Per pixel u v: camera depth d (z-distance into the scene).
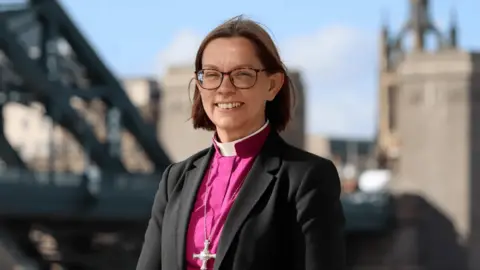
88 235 56.38
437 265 71.31
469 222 71.75
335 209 4.93
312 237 4.85
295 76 72.94
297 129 73.75
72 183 49.06
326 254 4.84
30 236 56.16
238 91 5.09
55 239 55.44
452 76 72.88
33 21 52.44
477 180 72.44
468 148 72.31
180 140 75.25
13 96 52.34
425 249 71.31
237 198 4.95
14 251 51.94
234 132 5.14
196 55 5.21
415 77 74.12
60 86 53.62
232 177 5.07
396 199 71.31
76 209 48.78
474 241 71.62
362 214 68.88
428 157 73.06
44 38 52.62
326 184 4.95
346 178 95.44
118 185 52.44
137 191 52.81
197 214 5.07
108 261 56.59
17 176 46.41
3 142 52.25
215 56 5.11
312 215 4.87
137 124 59.59
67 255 55.81
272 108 5.36
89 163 56.38
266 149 5.07
